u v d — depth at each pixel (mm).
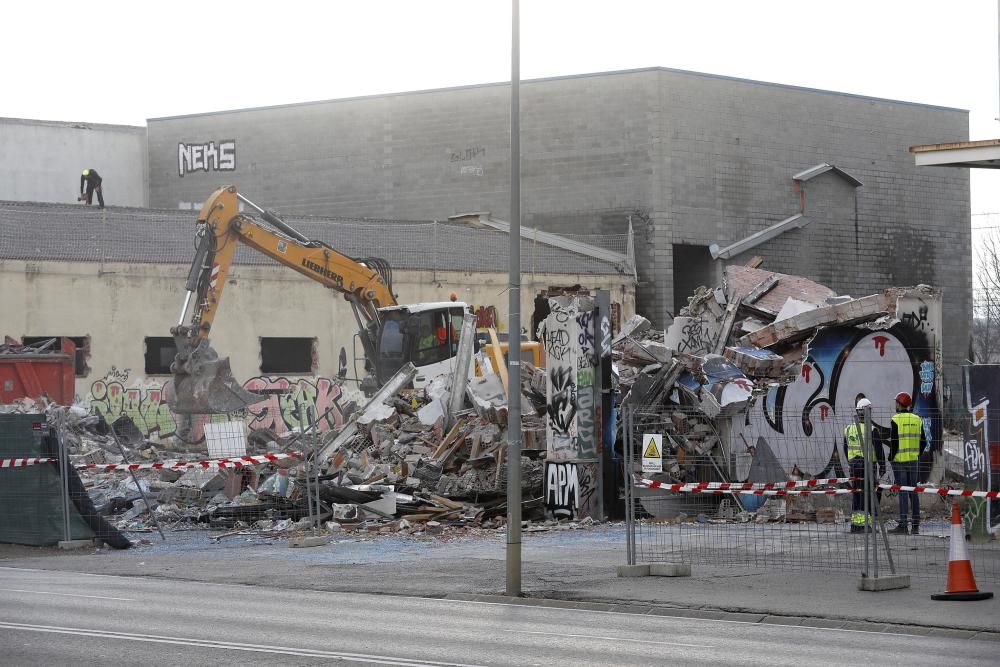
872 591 14320
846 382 24094
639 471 23016
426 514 22312
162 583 16062
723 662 10102
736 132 56094
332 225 49656
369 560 18094
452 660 10047
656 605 13680
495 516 22703
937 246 61219
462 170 58438
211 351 31109
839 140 58750
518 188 15688
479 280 47500
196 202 63312
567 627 12219
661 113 54375
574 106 55875
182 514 23375
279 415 42719
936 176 61281
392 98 59844
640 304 53969
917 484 19766
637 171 54531
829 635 11828
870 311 24375
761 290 29266
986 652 10781
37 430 20312
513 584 14656
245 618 12609
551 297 22922
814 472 23641
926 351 24562
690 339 28703
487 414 24328
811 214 57750
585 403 22500
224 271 33031
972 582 13742
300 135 61625
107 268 40781
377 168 60125
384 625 12195
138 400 40938
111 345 40812
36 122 62531
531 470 23469
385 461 24031
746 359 25047
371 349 37500
